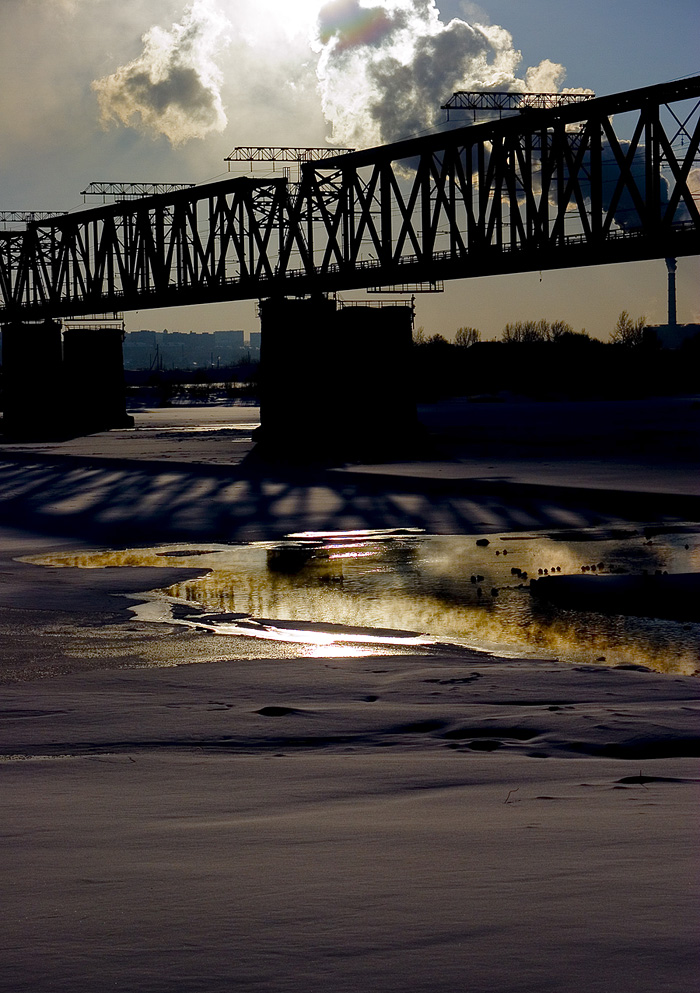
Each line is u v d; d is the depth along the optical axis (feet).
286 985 14.05
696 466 230.68
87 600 91.04
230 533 144.97
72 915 17.31
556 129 222.28
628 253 209.05
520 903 17.29
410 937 15.75
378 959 14.87
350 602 94.27
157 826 25.23
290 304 294.87
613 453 272.31
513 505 171.73
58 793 30.68
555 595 95.76
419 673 58.39
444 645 72.59
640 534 138.00
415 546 131.44
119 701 50.26
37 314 408.67
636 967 14.20
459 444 315.99
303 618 86.43
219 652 66.54
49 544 135.54
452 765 34.99
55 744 40.73
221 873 20.03
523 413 511.40
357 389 298.35
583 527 145.79
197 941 15.84
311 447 294.05
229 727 44.16
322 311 296.30
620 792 29.35
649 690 53.57
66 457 296.92
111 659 63.67
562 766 34.65
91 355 473.67
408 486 202.39
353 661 62.90
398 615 87.81
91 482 219.61
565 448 293.43
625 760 36.09
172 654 65.67
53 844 23.21
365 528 148.66
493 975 14.10
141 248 346.33
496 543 132.98
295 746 40.68
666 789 29.78
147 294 344.28
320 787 31.12
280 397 298.76
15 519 161.79
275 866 20.54
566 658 70.18
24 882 19.61
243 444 338.54
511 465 244.01
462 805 27.76
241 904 17.76
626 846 21.61
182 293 330.13
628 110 209.15
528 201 228.02
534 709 47.67
